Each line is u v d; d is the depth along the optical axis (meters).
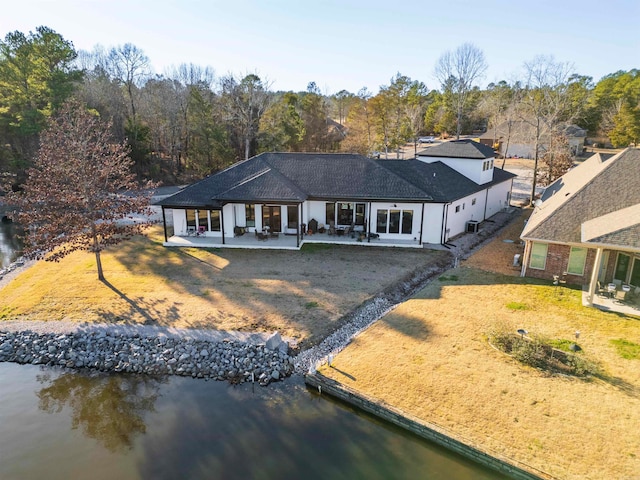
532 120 61.59
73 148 23.03
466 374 14.29
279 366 15.54
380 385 13.84
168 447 12.24
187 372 15.77
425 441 12.05
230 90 60.31
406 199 28.00
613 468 10.39
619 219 19.75
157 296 21.19
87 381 15.61
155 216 38.59
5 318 19.39
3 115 45.81
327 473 11.05
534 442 11.29
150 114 61.59
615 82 83.62
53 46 46.72
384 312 19.66
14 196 21.67
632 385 13.55
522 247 28.98
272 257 26.50
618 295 19.70
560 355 15.31
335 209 30.05
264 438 12.44
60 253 21.56
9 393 15.03
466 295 20.86
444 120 89.06
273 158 33.41
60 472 11.52
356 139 66.62
